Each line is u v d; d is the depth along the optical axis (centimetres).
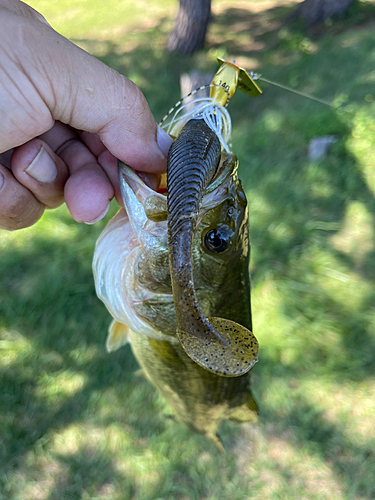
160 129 15
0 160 17
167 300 15
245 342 10
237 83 15
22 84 13
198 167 10
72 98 13
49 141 17
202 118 13
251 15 129
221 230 14
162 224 14
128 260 15
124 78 14
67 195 16
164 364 18
